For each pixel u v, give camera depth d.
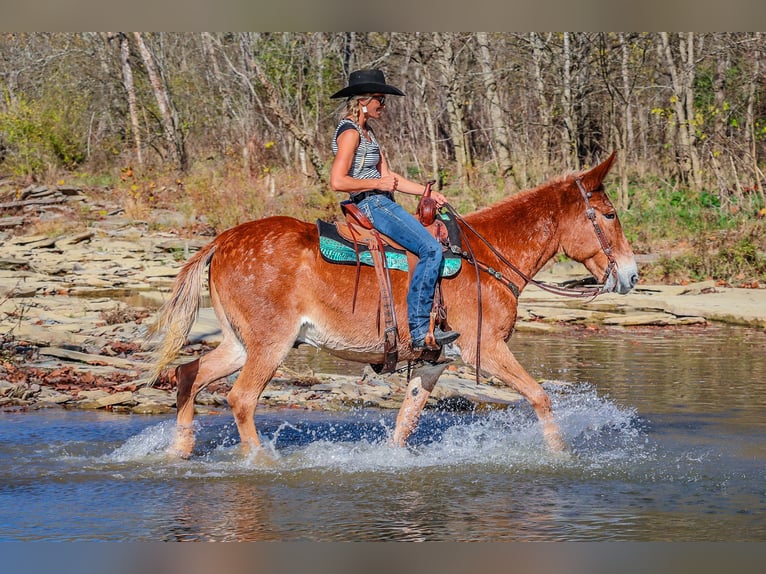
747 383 10.59
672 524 5.98
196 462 7.44
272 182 26.00
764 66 25.42
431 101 30.53
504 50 28.50
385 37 31.67
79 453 7.70
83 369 10.77
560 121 27.77
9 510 6.23
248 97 32.12
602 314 15.84
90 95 39.84
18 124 34.94
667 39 25.81
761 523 6.00
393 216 7.29
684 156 25.33
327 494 6.61
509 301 7.63
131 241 22.98
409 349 7.37
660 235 21.72
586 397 9.88
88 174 35.50
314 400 9.77
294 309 7.22
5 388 9.78
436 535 5.77
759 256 19.08
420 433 8.51
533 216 7.86
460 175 26.30
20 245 22.20
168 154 35.84
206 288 17.28
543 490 6.71
